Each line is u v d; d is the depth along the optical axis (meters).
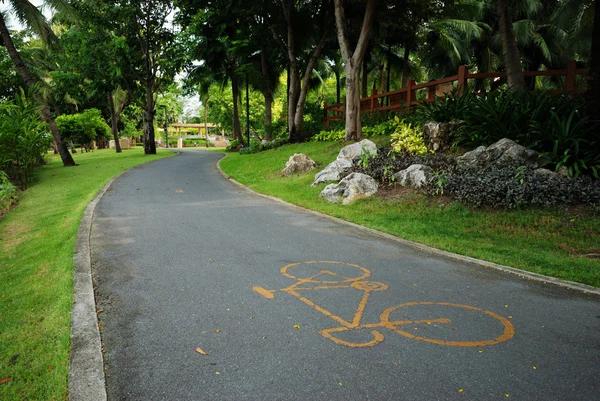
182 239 6.90
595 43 8.76
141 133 53.41
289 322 3.83
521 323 3.85
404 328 3.73
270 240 6.88
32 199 12.30
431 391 2.79
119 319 3.90
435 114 12.22
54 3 20.69
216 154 30.77
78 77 28.50
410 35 24.25
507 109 10.45
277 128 32.72
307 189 11.85
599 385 2.88
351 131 16.84
